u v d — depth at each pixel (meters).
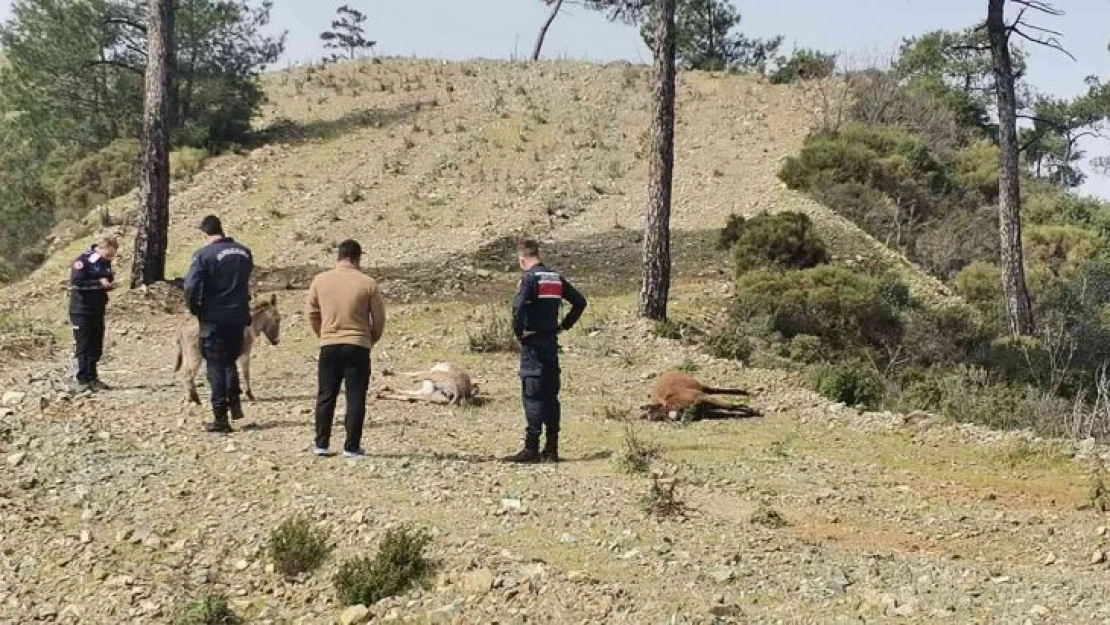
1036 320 21.31
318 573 7.16
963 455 10.43
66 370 12.84
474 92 39.81
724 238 22.17
